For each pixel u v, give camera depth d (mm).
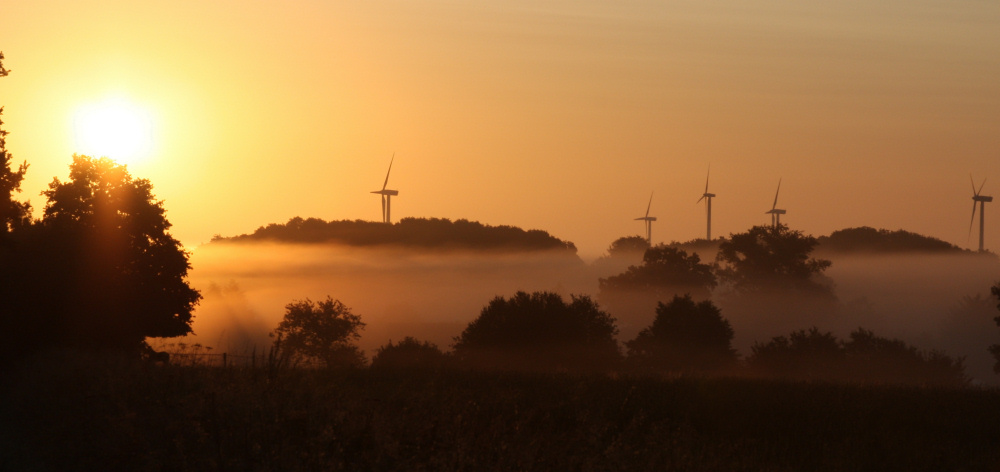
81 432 15570
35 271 53875
